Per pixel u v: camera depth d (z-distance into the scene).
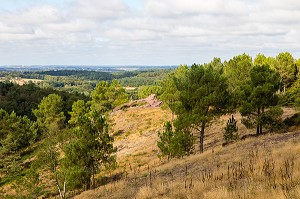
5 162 46.62
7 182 40.94
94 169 26.34
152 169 23.89
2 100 111.25
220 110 27.33
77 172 24.69
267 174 10.88
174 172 19.27
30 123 70.12
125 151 41.91
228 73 47.72
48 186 30.39
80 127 26.73
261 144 21.50
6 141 53.72
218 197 9.09
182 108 26.64
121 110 65.75
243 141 24.61
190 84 26.28
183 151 26.25
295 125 29.14
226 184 10.99
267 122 27.36
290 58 59.66
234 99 26.88
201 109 25.78
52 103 68.69
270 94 27.30
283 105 44.28
